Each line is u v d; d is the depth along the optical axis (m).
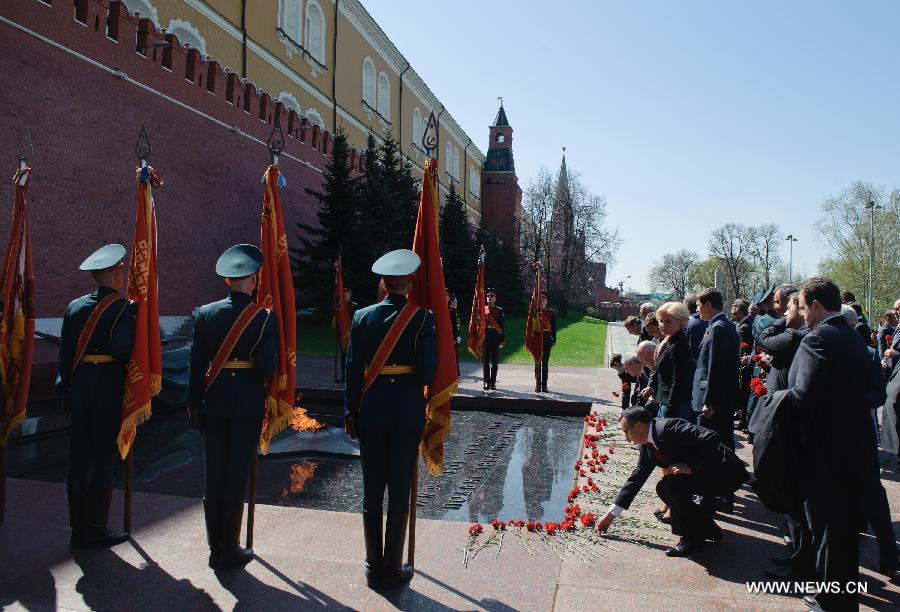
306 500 6.21
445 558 4.25
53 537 4.51
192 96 19.02
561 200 55.44
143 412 4.49
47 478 6.98
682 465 4.36
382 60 40.38
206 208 19.70
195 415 4.19
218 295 20.23
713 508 4.39
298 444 8.03
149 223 4.73
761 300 8.22
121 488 6.57
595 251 55.88
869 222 50.22
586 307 64.31
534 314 12.56
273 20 27.62
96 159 15.50
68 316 4.57
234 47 24.95
